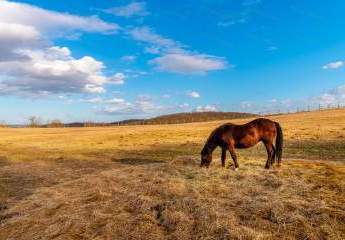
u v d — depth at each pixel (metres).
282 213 11.37
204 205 12.09
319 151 29.17
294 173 15.32
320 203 11.93
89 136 55.00
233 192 13.38
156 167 18.88
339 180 14.06
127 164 27.84
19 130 81.25
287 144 34.44
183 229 11.09
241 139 16.27
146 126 79.06
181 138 45.41
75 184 17.72
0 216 14.80
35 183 21.17
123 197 13.97
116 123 113.69
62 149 40.72
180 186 14.15
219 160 19.47
